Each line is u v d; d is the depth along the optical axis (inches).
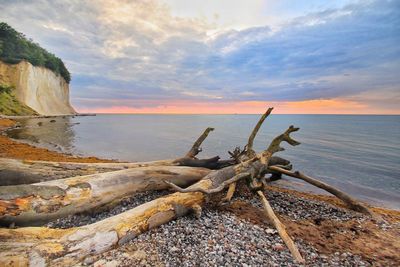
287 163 457.7
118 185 267.1
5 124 1389.0
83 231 171.5
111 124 2551.7
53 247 153.9
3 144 692.7
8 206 199.2
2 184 262.8
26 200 208.2
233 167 303.6
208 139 1213.7
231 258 166.9
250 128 2102.6
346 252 185.6
